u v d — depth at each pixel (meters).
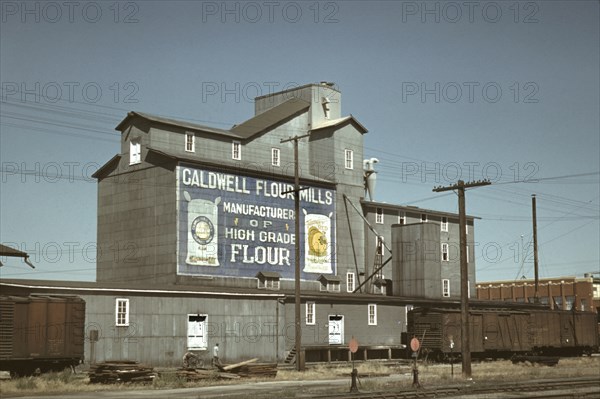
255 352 55.28
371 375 48.38
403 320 67.94
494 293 115.38
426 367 56.81
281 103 74.38
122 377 39.66
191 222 60.00
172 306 50.91
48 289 44.84
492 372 50.22
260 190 65.19
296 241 53.12
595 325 77.94
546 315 71.56
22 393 34.53
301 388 38.00
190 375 42.28
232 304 54.41
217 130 65.75
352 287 71.88
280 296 57.47
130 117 63.78
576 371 51.91
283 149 71.25
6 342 40.22
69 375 40.34
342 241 71.62
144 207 61.97
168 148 62.56
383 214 75.94
